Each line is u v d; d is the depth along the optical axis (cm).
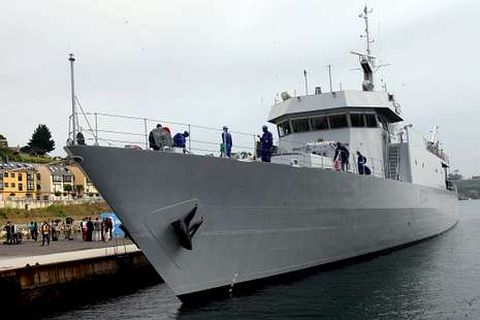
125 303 1778
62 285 1814
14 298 1631
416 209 2962
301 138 2516
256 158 1766
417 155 3045
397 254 2512
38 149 12756
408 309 1431
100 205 8106
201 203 1486
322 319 1338
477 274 1964
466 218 6800
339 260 2072
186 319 1356
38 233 4022
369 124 2500
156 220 1413
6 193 9400
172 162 1410
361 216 2206
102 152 1312
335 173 1967
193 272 1487
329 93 2427
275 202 1700
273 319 1341
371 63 2998
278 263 1742
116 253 2195
